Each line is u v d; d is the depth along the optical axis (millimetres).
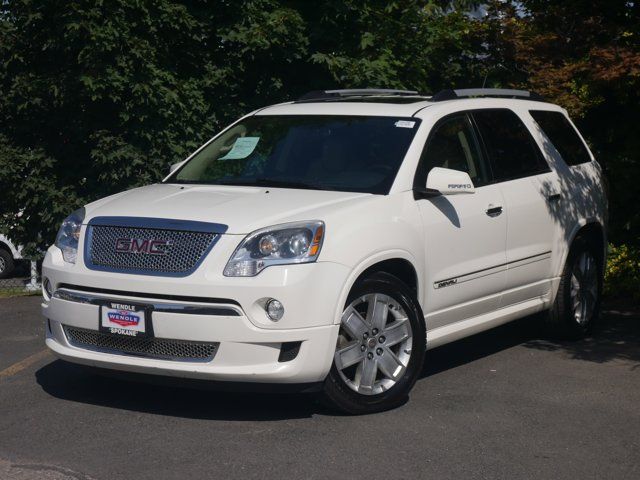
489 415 6223
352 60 12078
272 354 5734
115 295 5961
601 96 10719
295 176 6832
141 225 6020
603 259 8891
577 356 7934
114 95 11070
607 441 5758
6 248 16031
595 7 9945
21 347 8148
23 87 11344
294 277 5719
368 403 6160
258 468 5199
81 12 10648
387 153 6812
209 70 11930
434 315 6812
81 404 6395
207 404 6398
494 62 13211
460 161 7250
